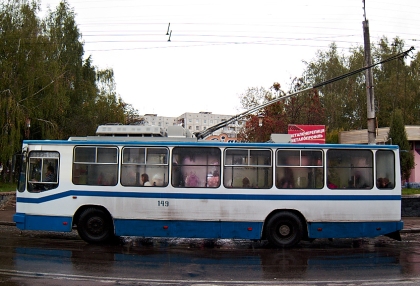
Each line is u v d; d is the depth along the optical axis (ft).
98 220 38.88
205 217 37.91
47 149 39.34
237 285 24.77
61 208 38.68
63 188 38.86
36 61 92.63
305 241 43.16
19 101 87.81
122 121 141.38
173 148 38.65
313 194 38.34
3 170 94.79
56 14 133.28
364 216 38.50
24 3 96.17
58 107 98.53
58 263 29.81
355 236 38.37
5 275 25.94
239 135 119.55
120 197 38.42
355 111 151.94
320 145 38.91
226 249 37.52
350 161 39.04
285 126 107.24
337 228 38.37
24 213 39.06
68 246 37.19
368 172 39.09
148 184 38.50
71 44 129.18
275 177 38.40
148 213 38.14
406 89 140.15
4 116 84.74
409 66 144.66
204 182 38.29
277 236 38.40
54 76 96.94
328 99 147.23
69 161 39.09
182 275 26.99
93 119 127.95
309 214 38.22
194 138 40.50
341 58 157.58
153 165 38.63
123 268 28.63
